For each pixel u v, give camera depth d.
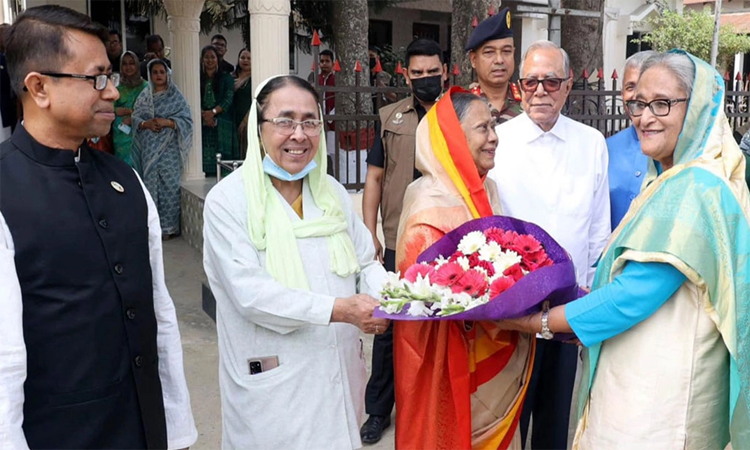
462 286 2.11
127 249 1.77
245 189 2.15
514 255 2.21
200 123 7.64
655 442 2.01
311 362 2.14
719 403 2.03
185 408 2.02
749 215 1.99
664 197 2.00
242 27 11.15
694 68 2.06
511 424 2.48
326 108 4.95
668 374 2.00
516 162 3.00
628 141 3.24
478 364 2.40
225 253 2.11
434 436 2.34
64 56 1.63
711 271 1.92
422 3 12.16
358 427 2.29
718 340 1.99
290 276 2.11
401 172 3.56
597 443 2.12
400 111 3.61
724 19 15.20
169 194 7.23
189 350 4.51
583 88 5.33
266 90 2.16
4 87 2.82
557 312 2.17
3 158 1.66
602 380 2.14
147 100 7.06
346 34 8.16
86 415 1.68
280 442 2.12
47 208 1.64
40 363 1.63
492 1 6.64
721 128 2.05
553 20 7.34
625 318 2.02
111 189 1.79
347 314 2.07
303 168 2.20
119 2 10.88
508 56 3.43
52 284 1.64
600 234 3.11
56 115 1.66
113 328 1.73
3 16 4.87
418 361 2.34
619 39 13.40
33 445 1.64
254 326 2.16
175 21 7.36
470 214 2.43
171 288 5.72
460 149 2.44
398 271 2.45
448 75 4.81
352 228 2.42
